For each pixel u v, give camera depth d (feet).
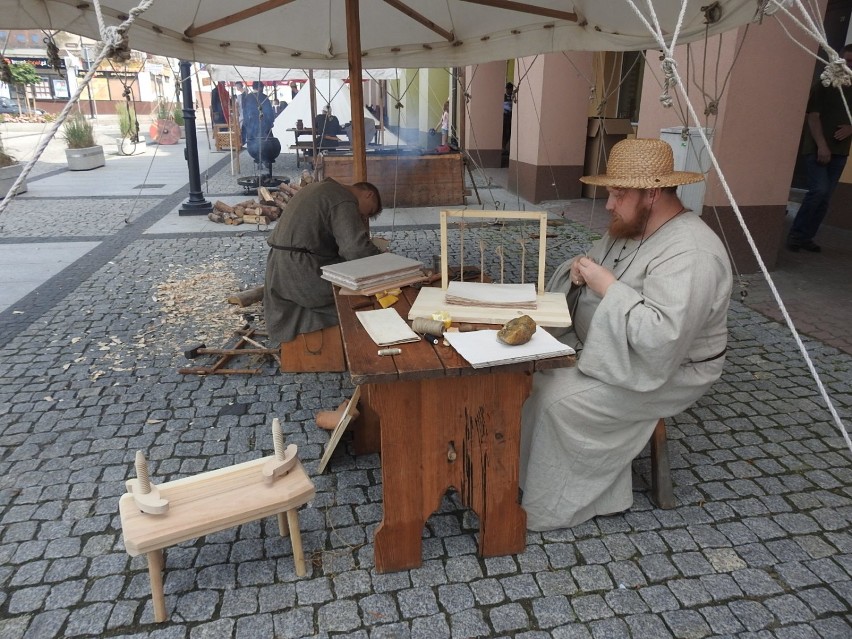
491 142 46.42
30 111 93.56
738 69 17.40
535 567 7.44
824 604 6.87
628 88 33.45
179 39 15.21
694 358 7.58
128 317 15.79
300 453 9.83
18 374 12.53
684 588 7.11
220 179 43.01
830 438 10.20
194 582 7.23
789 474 9.24
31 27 10.87
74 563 7.54
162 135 72.08
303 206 11.61
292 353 12.51
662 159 7.23
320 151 37.04
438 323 7.11
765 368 12.76
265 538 7.97
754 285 17.93
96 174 45.29
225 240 24.49
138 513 6.56
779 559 7.54
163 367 12.91
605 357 7.04
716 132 18.16
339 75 39.70
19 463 9.53
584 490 7.82
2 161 35.14
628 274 7.50
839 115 18.86
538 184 32.65
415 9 16.11
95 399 11.55
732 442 10.09
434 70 56.18
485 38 17.26
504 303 7.71
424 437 6.91
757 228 18.86
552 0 14.66
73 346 13.96
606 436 7.62
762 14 8.91
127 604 6.93
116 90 109.29
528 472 7.85
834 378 12.28
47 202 33.09
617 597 6.98
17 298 17.25
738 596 6.98
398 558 7.32
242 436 10.34
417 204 31.99
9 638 6.48
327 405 11.37
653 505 8.55
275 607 6.87
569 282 8.84
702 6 11.35
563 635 6.50
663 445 8.36
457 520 8.29
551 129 31.83
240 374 12.57
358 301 8.43
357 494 8.82
